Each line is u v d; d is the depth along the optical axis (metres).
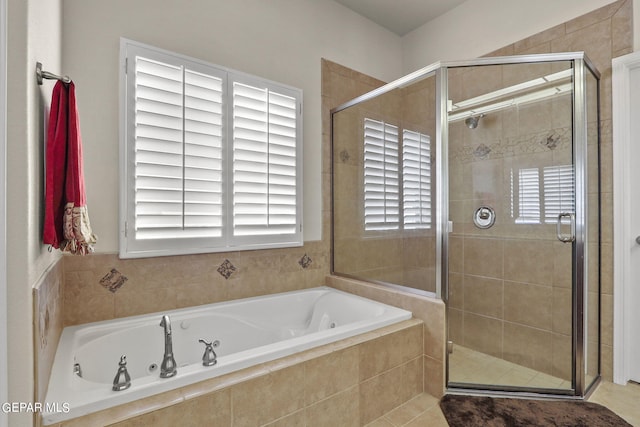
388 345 1.86
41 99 1.19
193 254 2.18
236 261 2.37
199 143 2.17
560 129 2.09
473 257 2.29
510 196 2.32
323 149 2.91
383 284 2.50
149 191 1.99
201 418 1.23
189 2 2.19
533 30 2.52
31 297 1.01
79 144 1.30
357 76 3.15
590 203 2.10
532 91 2.16
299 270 2.72
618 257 2.11
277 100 2.55
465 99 2.24
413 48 3.44
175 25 2.13
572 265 2.06
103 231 1.89
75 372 1.41
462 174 2.26
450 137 2.22
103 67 1.88
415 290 2.27
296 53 2.72
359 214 2.72
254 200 2.43
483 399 1.95
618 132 2.10
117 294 1.93
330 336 1.70
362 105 2.71
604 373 2.17
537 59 2.07
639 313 2.06
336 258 2.90
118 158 1.92
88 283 1.85
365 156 2.68
